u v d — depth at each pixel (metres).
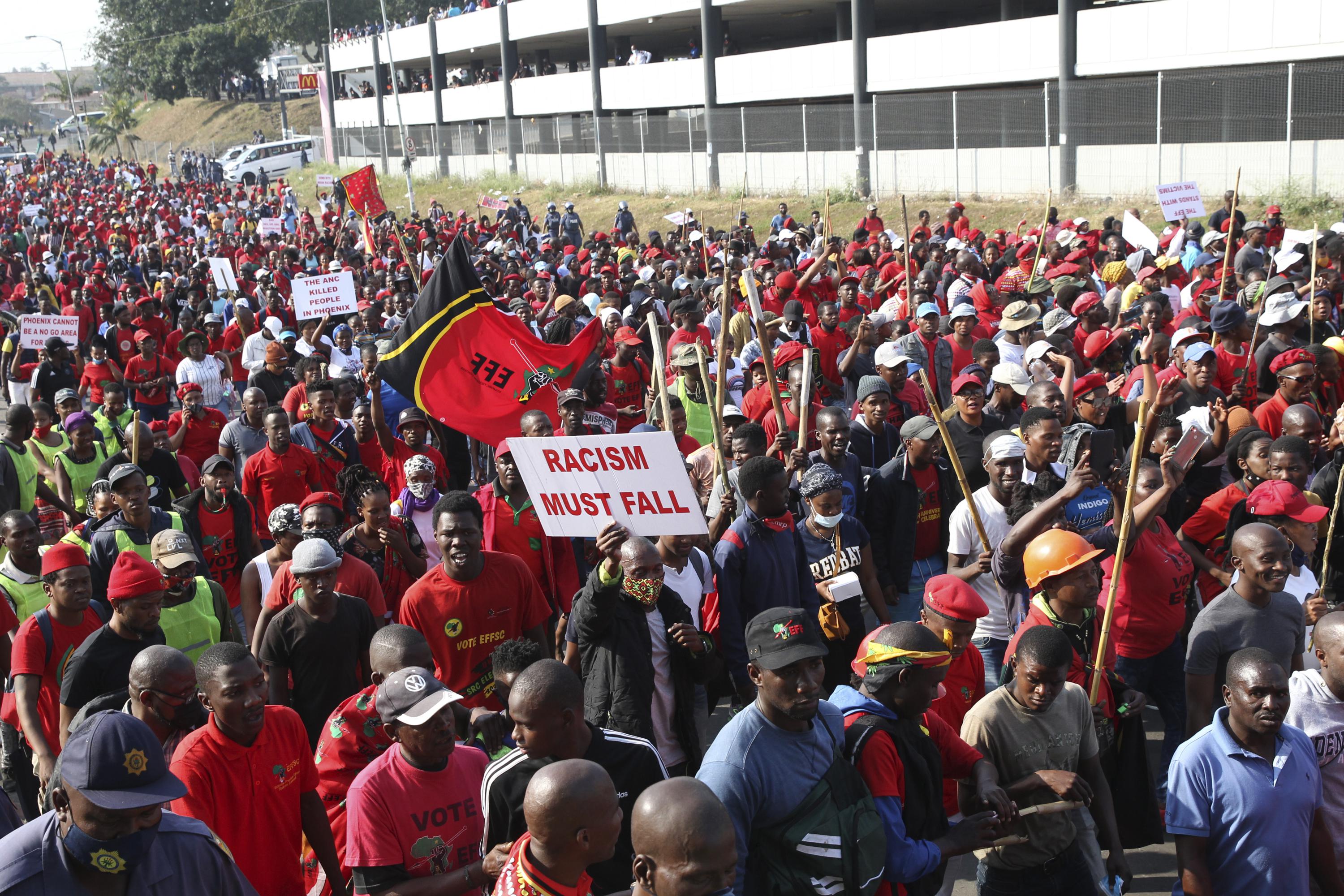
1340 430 7.59
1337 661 4.52
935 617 4.93
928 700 4.20
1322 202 23.62
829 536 6.32
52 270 26.19
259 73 91.44
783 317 11.99
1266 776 4.15
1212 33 26.00
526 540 6.98
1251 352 9.27
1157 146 26.86
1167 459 5.78
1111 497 6.40
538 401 9.02
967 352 10.81
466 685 5.95
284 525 6.50
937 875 4.50
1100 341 10.46
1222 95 25.55
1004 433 6.53
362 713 4.95
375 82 59.38
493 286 17.66
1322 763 4.61
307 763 4.70
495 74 54.75
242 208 51.06
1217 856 4.23
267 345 12.36
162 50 89.88
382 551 7.18
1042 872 4.56
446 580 5.91
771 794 3.81
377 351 11.80
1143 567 5.93
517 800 4.05
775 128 36.69
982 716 4.54
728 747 3.85
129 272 25.44
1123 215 26.73
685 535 5.67
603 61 45.50
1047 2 34.53
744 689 5.96
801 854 3.80
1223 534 6.67
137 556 5.53
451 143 54.44
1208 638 5.29
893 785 4.04
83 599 5.85
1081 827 4.66
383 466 9.51
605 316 12.88
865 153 34.00
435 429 10.55
